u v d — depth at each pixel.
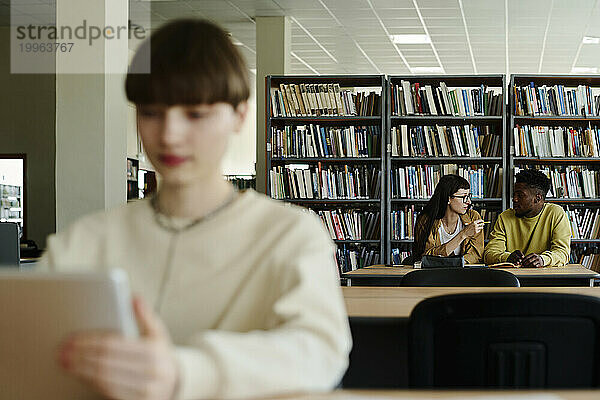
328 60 13.63
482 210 7.81
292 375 0.90
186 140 1.05
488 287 3.45
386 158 7.98
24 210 10.88
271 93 8.15
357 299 2.90
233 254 1.11
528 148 7.73
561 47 12.40
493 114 7.83
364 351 2.73
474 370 1.93
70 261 1.16
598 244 7.81
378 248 8.23
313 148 8.05
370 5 10.04
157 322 0.79
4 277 0.77
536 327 1.90
